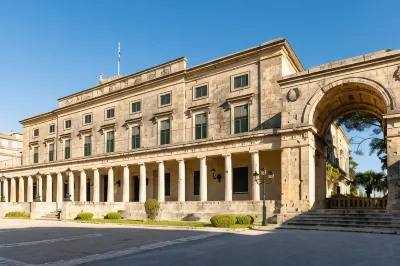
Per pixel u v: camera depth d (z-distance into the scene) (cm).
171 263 1095
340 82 2634
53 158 5362
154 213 3222
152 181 4206
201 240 1694
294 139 2770
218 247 1430
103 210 3781
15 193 5409
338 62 2700
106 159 4153
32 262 1175
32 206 3969
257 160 2972
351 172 6838
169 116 3991
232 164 3541
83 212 3609
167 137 3994
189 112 3841
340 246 1426
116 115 4566
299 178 2697
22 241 1758
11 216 4200
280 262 1093
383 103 2723
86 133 4906
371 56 2556
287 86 2881
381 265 1038
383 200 2819
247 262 1096
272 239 1689
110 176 4103
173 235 1945
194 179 3825
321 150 3181
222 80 3647
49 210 4053
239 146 3089
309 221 2388
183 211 3231
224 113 3578
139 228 2475
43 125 5666
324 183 3225
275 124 3194
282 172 2778
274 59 3294
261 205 2820
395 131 2359
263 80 3331
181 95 3925
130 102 4428
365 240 1617
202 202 3136
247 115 3416
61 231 2289
